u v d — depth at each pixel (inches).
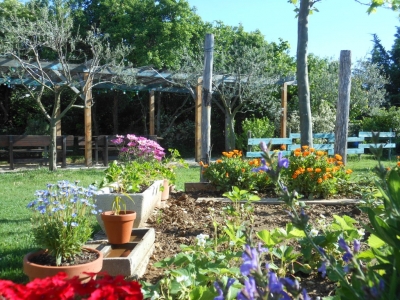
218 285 57.5
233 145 767.7
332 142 628.4
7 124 881.5
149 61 863.7
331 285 133.3
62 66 499.5
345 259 60.0
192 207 264.2
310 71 1018.1
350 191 296.2
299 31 336.8
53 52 827.4
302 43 336.8
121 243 170.4
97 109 933.8
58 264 122.8
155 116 923.4
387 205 67.9
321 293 127.9
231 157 331.9
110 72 570.6
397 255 63.4
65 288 70.0
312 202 270.8
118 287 72.9
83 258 129.6
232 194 214.4
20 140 545.3
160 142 891.4
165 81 672.4
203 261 120.0
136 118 958.4
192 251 139.6
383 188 69.0
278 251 130.4
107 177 224.4
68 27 521.0
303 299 50.8
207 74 341.7
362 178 324.8
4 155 616.4
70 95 869.2
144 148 343.0
